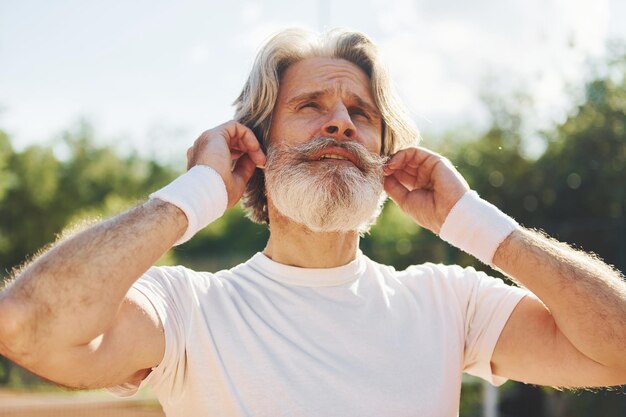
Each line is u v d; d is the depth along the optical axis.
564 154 12.38
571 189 12.40
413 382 2.19
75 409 12.56
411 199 2.64
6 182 26.44
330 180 2.34
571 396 9.52
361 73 2.64
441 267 2.59
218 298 2.31
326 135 2.44
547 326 2.30
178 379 2.17
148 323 2.08
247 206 2.86
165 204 2.15
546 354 2.28
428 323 2.35
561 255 2.28
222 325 2.22
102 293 1.93
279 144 2.53
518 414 10.65
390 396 2.15
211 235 25.52
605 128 11.98
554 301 2.20
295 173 2.38
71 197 33.59
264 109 2.64
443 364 2.27
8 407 12.84
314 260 2.42
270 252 2.52
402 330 2.30
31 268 1.95
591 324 2.14
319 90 2.54
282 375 2.14
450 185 2.53
